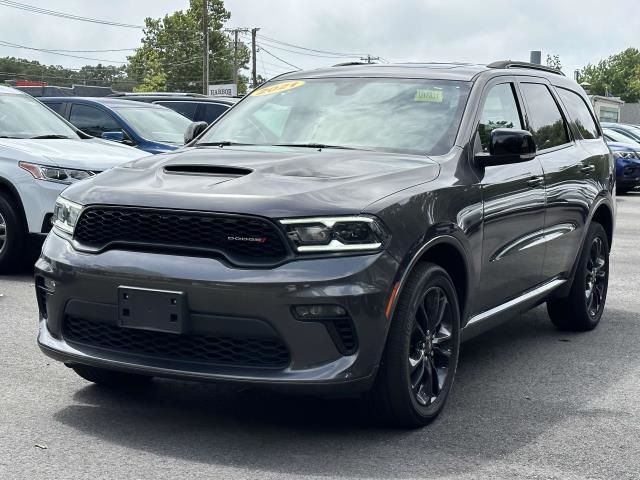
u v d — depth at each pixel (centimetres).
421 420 480
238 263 429
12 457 427
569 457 448
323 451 446
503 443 466
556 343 700
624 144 2395
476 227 523
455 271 520
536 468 432
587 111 764
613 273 1044
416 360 477
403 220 455
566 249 676
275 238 429
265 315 424
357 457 439
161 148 1199
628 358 657
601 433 486
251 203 432
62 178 874
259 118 595
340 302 425
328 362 432
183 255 438
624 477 424
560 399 549
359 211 438
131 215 449
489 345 690
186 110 1528
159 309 437
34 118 995
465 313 527
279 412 504
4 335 659
